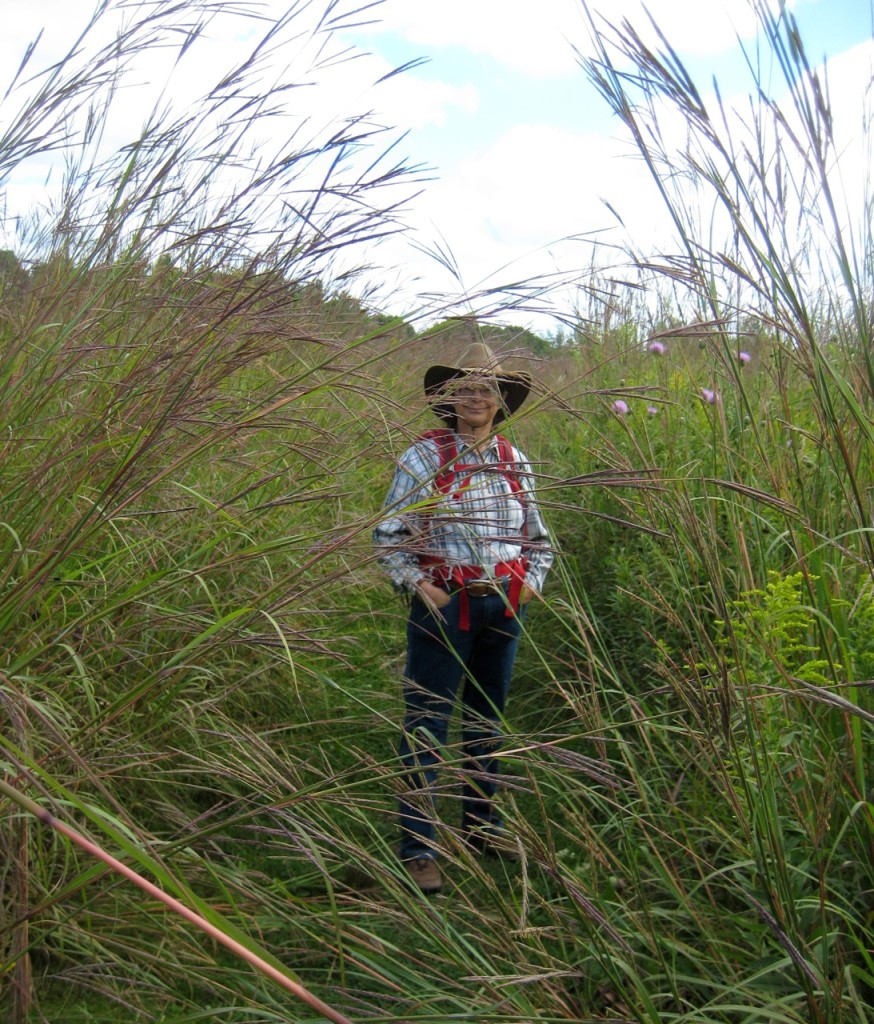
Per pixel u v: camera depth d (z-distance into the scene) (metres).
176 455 2.25
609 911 2.41
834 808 2.37
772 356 2.85
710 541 2.44
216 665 3.24
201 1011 2.08
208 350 2.15
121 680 2.73
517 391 3.19
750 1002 2.18
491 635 3.40
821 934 2.12
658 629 3.62
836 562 2.57
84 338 2.51
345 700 3.71
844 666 2.35
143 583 2.07
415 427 2.85
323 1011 1.12
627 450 4.17
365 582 2.88
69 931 2.17
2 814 1.91
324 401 3.27
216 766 2.22
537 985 2.11
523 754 2.28
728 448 2.86
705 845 2.82
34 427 2.36
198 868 2.25
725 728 2.14
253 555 2.10
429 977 2.19
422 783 2.24
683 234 2.25
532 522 3.28
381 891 2.69
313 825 2.10
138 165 2.57
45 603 2.14
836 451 2.60
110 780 2.39
